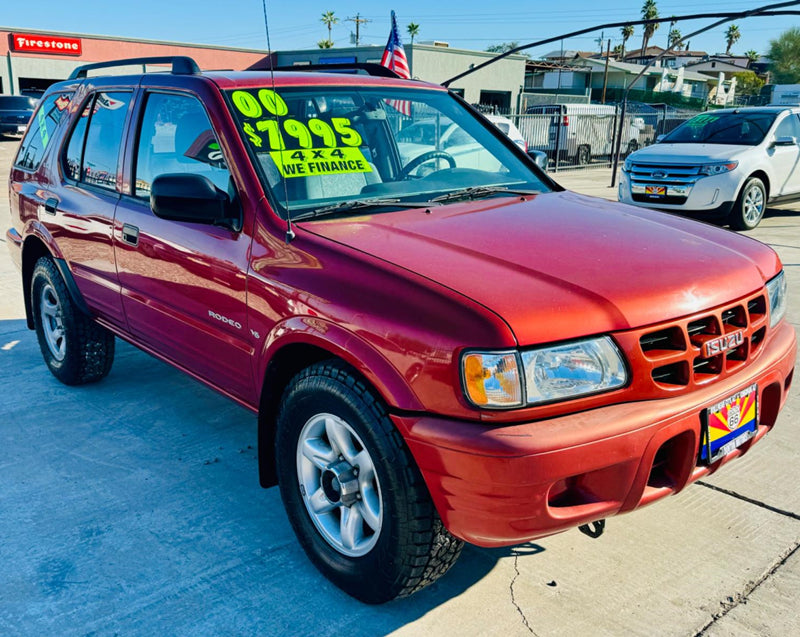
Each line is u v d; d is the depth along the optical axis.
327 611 2.56
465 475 2.13
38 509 3.18
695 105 49.47
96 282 3.92
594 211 3.17
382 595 2.49
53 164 4.36
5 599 2.61
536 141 20.56
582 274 2.39
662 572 2.75
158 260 3.34
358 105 3.44
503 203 3.20
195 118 3.23
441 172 3.51
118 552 2.88
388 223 2.82
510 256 2.50
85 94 4.20
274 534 3.02
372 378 2.31
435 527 2.33
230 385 3.19
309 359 2.80
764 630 2.44
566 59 69.25
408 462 2.29
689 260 2.60
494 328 2.11
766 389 2.73
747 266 2.70
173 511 3.18
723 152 10.13
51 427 4.00
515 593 2.65
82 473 3.50
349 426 2.44
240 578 2.73
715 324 2.43
